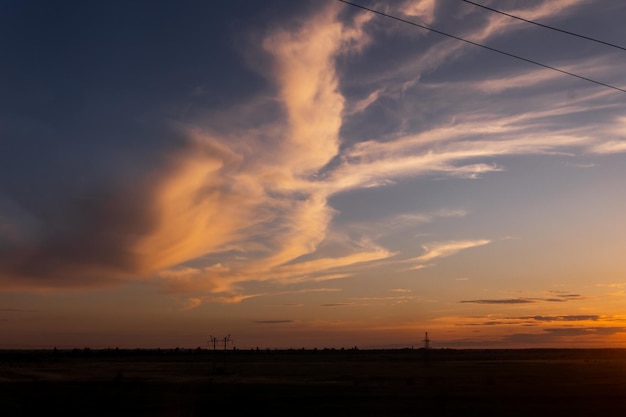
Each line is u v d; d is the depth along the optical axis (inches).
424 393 2433.6
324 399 2172.7
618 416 1638.8
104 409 1845.5
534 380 3368.6
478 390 2596.0
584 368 5172.2
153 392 2527.1
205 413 1748.3
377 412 1715.1
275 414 1701.5
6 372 4522.6
